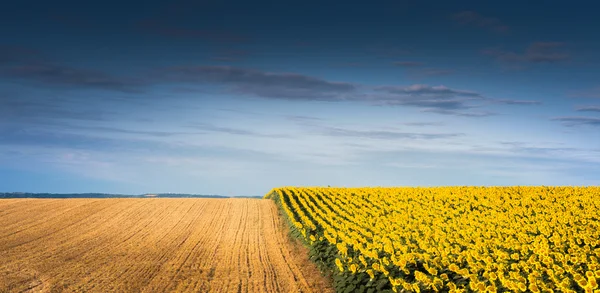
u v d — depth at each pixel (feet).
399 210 105.60
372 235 74.18
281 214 135.23
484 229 69.41
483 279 44.55
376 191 148.87
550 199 110.22
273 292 60.23
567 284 38.91
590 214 83.46
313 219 106.93
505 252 52.75
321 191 163.02
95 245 94.73
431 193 133.59
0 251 87.66
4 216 131.95
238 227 117.70
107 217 132.87
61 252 87.30
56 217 131.64
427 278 44.93
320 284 63.31
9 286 63.10
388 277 50.78
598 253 48.19
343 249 63.46
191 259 81.20
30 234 106.83
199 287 62.64
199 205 156.87
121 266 75.51
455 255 54.80
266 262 78.43
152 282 65.31
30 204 153.99
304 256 81.66
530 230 68.03
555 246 55.06
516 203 105.40
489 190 133.59
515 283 39.42
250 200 171.01
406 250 56.95
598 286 38.96
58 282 65.16
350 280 54.80
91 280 66.33
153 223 124.16
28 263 77.56
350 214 107.86
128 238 103.30
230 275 69.46
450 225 75.15
